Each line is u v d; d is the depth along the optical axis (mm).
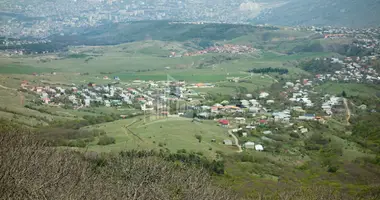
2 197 29047
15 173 31297
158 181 40938
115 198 34000
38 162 35219
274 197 53062
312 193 54250
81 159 45906
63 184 32656
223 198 40688
